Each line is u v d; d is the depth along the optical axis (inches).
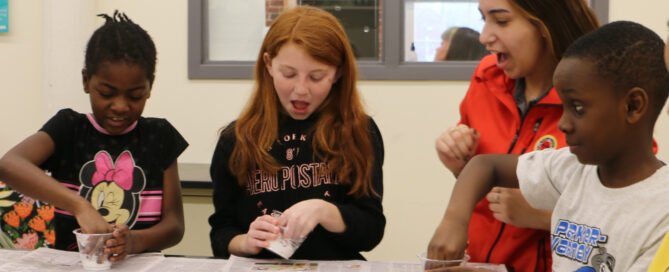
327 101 57.6
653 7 119.9
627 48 34.2
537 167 43.9
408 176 127.2
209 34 128.4
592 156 35.9
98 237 47.0
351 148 55.7
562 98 36.3
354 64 55.9
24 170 51.7
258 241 48.4
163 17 127.5
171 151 60.9
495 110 54.9
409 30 124.6
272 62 53.7
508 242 52.1
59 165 58.0
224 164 57.2
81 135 58.7
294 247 48.2
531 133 52.4
